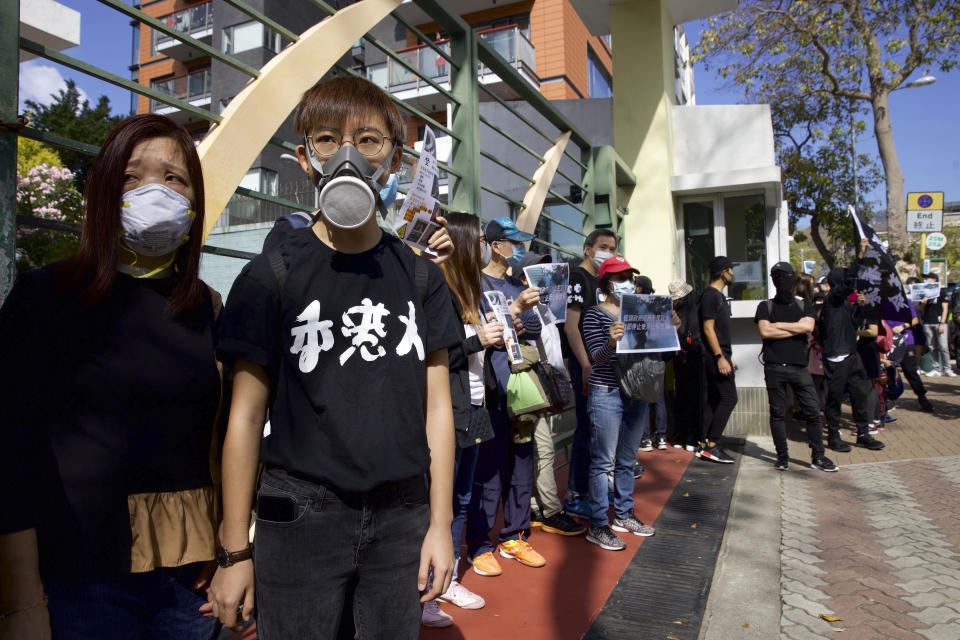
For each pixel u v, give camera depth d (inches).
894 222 574.6
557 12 885.2
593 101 382.3
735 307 312.0
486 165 347.3
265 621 53.0
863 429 280.4
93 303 51.4
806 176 707.4
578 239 316.2
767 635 113.0
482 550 138.8
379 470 52.4
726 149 357.4
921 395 375.9
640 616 118.2
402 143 62.1
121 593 51.3
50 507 48.6
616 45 358.6
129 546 51.2
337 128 57.4
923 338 544.1
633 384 148.5
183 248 56.6
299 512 52.0
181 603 55.9
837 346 271.4
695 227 360.2
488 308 123.0
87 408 50.4
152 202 51.5
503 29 828.6
